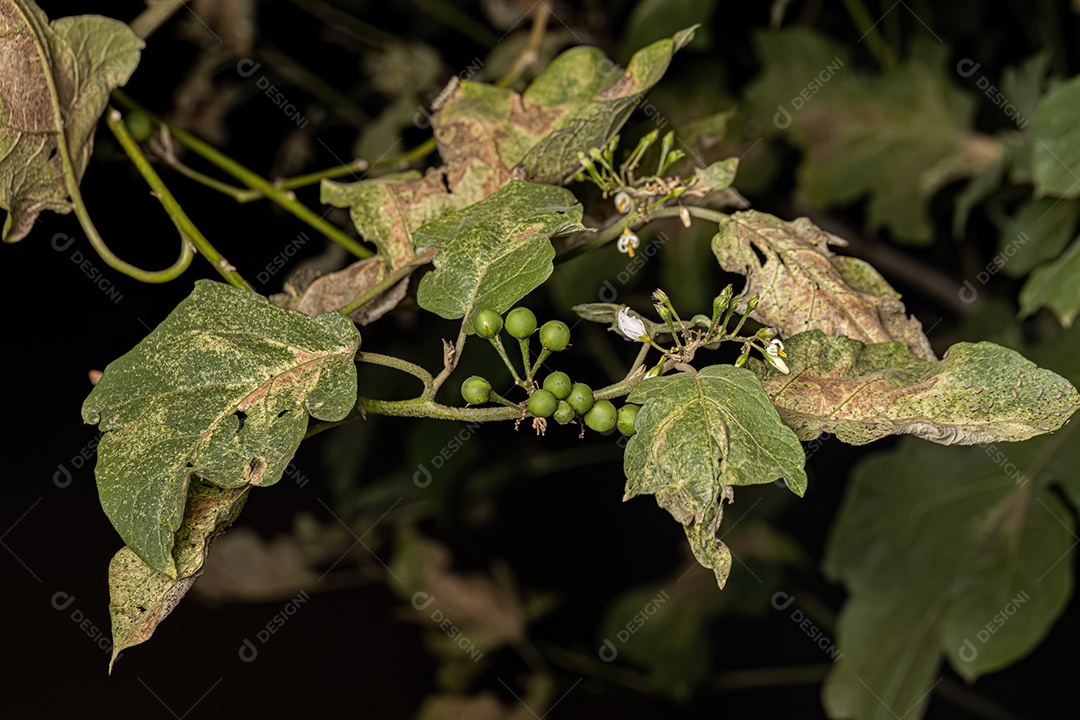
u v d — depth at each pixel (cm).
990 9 150
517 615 189
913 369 93
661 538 199
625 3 150
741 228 99
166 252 148
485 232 95
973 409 92
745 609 181
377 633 214
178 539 91
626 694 196
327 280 101
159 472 89
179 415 90
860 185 148
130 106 110
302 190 150
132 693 195
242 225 151
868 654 134
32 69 101
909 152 147
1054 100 115
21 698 186
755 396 90
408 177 103
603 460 190
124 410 90
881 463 139
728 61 157
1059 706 180
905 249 161
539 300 154
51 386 181
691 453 89
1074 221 131
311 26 157
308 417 91
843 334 97
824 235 99
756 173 150
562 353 162
